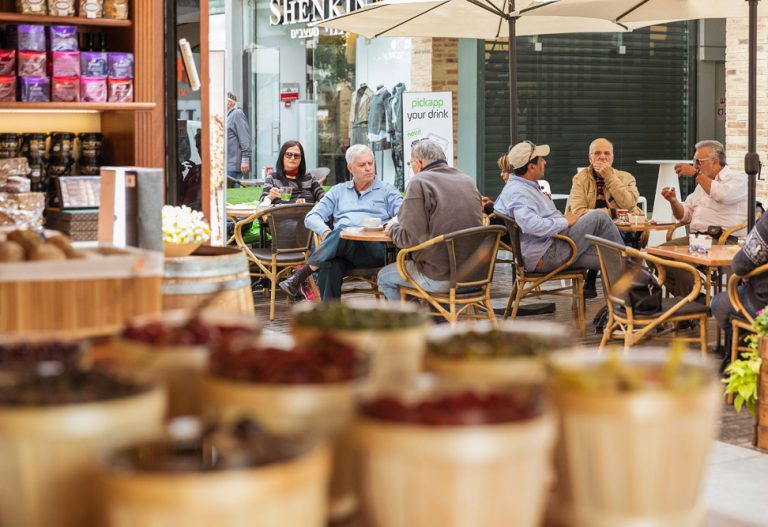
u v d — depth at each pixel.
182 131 7.60
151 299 3.96
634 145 19.31
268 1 20.23
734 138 17.08
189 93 7.62
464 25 12.54
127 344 2.82
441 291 9.37
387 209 11.65
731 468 6.34
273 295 11.69
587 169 12.38
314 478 2.08
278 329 11.08
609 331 8.88
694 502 2.55
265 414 2.38
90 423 2.25
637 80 19.22
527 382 2.75
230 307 5.54
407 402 2.35
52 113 7.32
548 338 3.01
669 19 10.79
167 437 2.19
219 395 2.42
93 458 2.17
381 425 2.20
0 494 2.28
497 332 3.05
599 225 10.43
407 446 2.17
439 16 12.24
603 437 2.47
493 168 18.11
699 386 2.54
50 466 2.24
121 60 7.02
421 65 18.02
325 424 2.39
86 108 6.91
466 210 9.38
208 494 1.93
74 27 6.85
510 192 10.48
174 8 7.52
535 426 2.22
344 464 2.44
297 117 20.03
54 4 6.77
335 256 10.94
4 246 3.86
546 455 2.31
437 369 2.83
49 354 2.83
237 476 1.95
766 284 7.68
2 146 6.89
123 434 2.29
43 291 3.77
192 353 2.78
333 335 2.92
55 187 7.07
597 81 18.91
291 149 13.21
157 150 7.34
